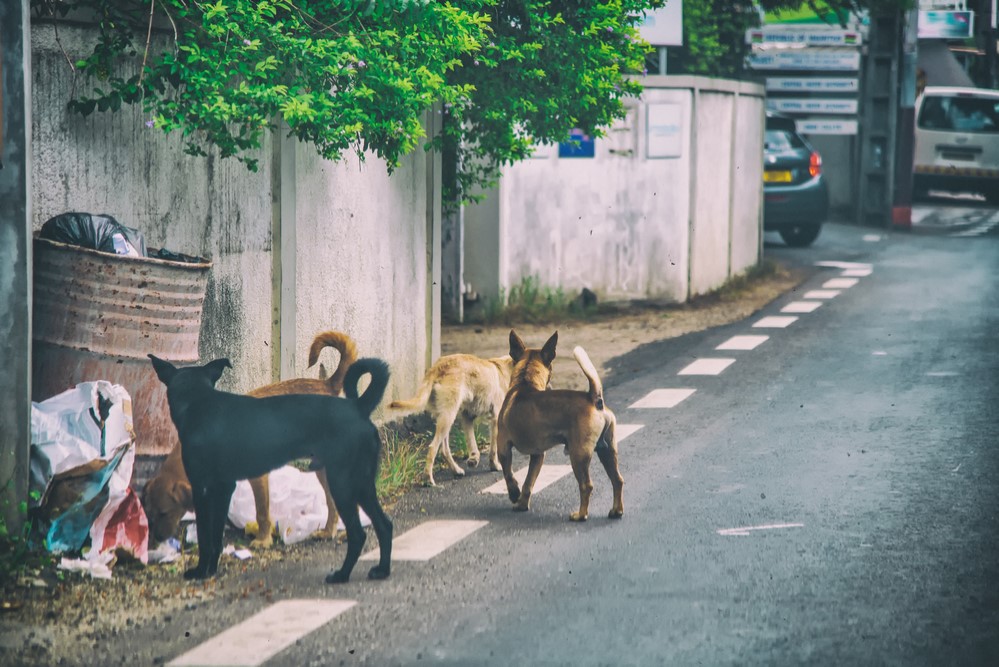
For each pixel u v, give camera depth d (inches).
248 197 455.8
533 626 299.9
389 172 482.0
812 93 1344.7
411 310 573.9
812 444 492.1
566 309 868.0
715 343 743.1
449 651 284.4
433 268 595.5
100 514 346.3
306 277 487.5
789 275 1032.2
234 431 337.4
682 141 892.0
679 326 810.8
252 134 409.1
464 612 311.3
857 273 1031.0
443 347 740.7
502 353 716.7
